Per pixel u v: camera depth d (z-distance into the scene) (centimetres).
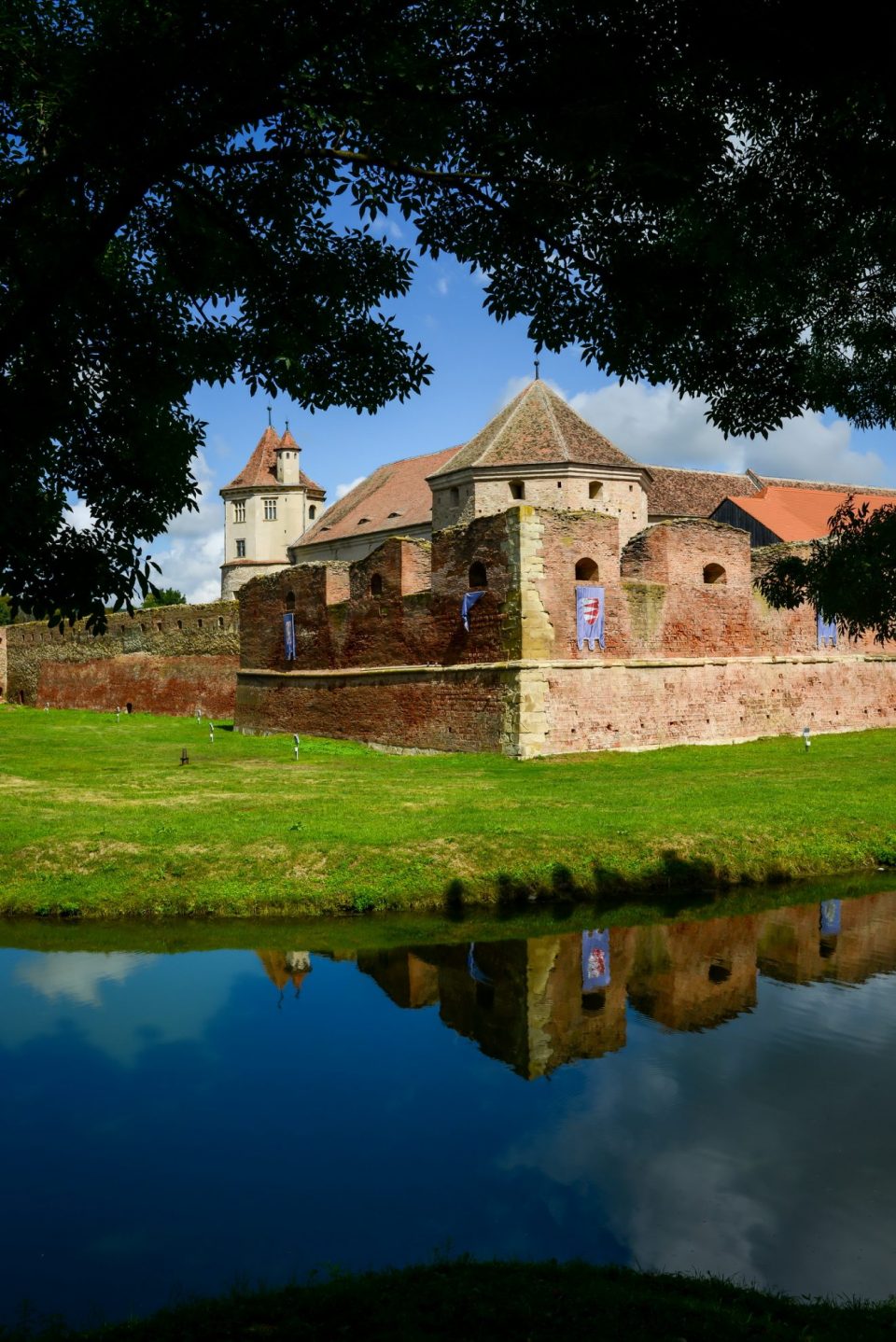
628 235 761
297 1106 863
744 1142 789
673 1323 512
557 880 1484
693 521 2773
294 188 834
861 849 1633
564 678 2492
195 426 868
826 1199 711
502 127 702
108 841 1611
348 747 3020
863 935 1311
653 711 2638
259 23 614
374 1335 502
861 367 745
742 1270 629
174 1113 851
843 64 533
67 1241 666
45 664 6059
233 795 2048
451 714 2670
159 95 634
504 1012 1074
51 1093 890
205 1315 541
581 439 4578
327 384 971
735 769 2283
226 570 8400
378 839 1586
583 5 584
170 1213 703
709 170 665
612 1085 895
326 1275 625
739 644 2850
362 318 944
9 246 673
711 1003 1088
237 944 1299
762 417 828
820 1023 1030
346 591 3297
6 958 1257
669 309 768
